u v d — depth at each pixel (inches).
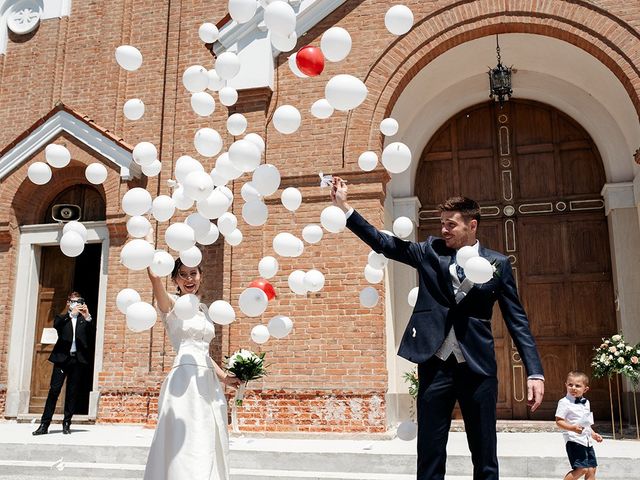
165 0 436.5
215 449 151.3
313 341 330.3
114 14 446.9
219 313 156.9
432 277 136.8
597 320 385.4
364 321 327.6
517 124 420.8
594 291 389.1
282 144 355.9
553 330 389.7
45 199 426.9
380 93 349.4
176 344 160.2
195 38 421.1
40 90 450.6
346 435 310.2
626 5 331.0
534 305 395.2
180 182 164.6
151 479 146.0
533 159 413.4
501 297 136.2
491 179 416.8
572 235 398.6
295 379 327.6
